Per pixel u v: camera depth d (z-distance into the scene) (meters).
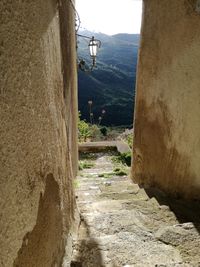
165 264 2.02
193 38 3.08
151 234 2.50
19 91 1.12
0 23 0.95
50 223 1.65
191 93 3.20
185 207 3.33
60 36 2.50
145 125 4.39
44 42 1.57
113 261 2.11
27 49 1.23
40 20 1.46
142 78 4.35
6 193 0.98
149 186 4.46
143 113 4.43
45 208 1.53
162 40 3.71
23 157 1.16
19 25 1.13
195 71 3.09
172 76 3.55
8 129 1.00
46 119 1.60
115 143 8.40
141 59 4.32
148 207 3.31
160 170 4.09
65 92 2.91
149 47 4.05
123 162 7.47
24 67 1.18
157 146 4.10
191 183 3.41
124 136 11.67
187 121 3.32
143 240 2.39
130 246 2.28
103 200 3.79
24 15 1.19
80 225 2.73
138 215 2.99
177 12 3.33
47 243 1.56
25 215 1.18
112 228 2.64
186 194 3.53
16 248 1.07
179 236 2.43
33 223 1.30
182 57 3.30
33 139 1.31
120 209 3.29
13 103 1.05
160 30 3.74
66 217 2.23
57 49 2.14
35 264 1.32
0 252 0.93
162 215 3.10
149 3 3.97
